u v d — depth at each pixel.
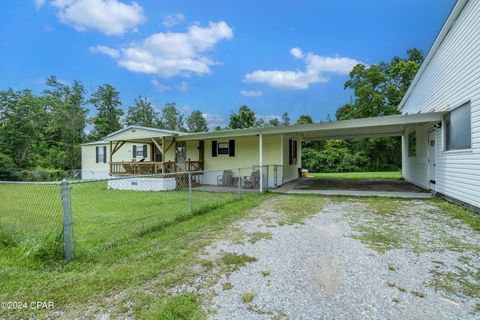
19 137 22.48
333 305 2.15
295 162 14.82
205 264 2.99
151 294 2.33
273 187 10.70
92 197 8.59
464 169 5.96
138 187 11.74
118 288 2.44
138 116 36.75
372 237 3.96
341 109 28.77
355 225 4.69
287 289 2.42
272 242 3.79
